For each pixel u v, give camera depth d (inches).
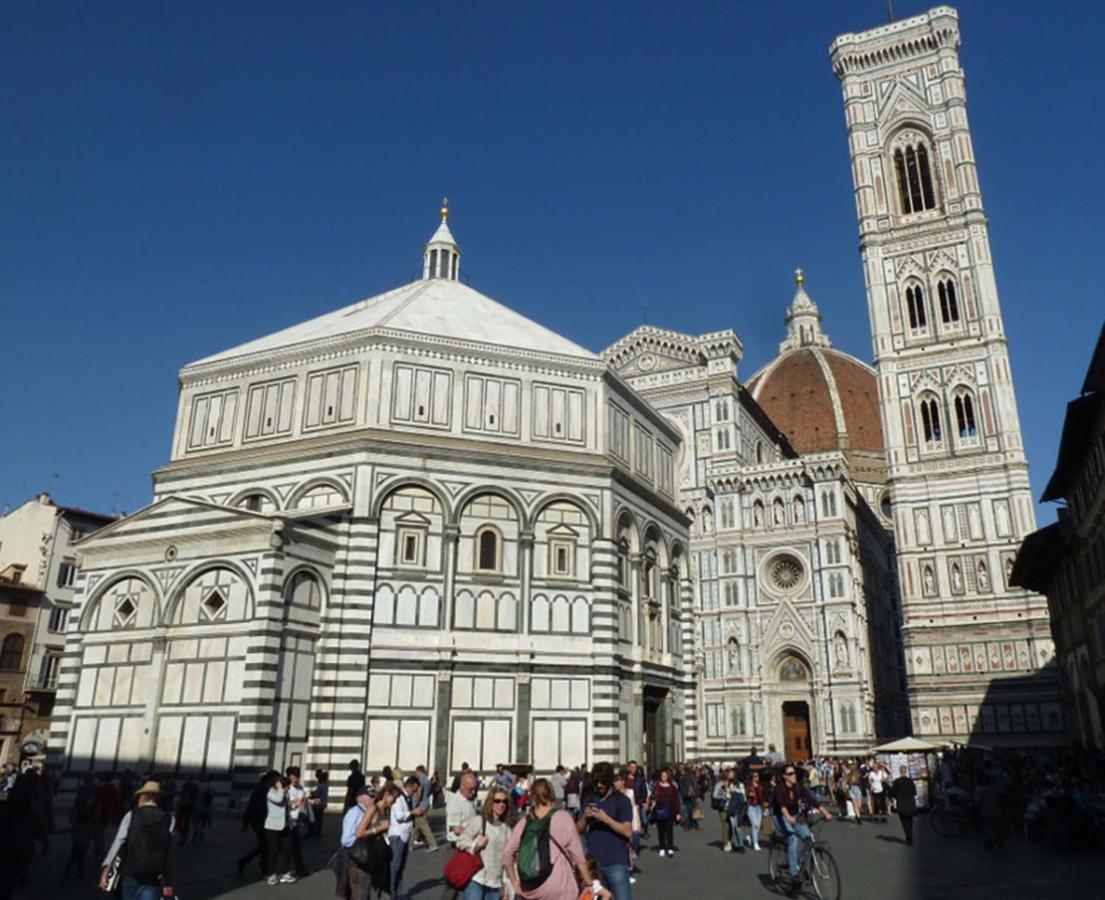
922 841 1360.7
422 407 2006.6
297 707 1690.5
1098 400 1897.1
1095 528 2053.4
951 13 3996.1
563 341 2342.5
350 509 1847.9
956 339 3629.4
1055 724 3080.7
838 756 3230.8
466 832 657.6
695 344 4069.9
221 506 1729.8
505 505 1973.4
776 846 938.7
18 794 762.8
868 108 4119.1
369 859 707.4
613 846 620.7
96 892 877.2
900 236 3855.8
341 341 2037.4
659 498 2352.4
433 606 1854.1
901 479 3555.6
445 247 2783.0
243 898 837.8
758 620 3688.5
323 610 1782.7
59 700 1781.5
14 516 3174.2
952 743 2883.9
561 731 1873.8
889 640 4461.1
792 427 6392.7
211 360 2203.5
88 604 1818.4
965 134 3858.3
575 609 1963.6
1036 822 1289.4
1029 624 3206.2
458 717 1804.9
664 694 2230.6
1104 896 845.2
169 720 1657.2
